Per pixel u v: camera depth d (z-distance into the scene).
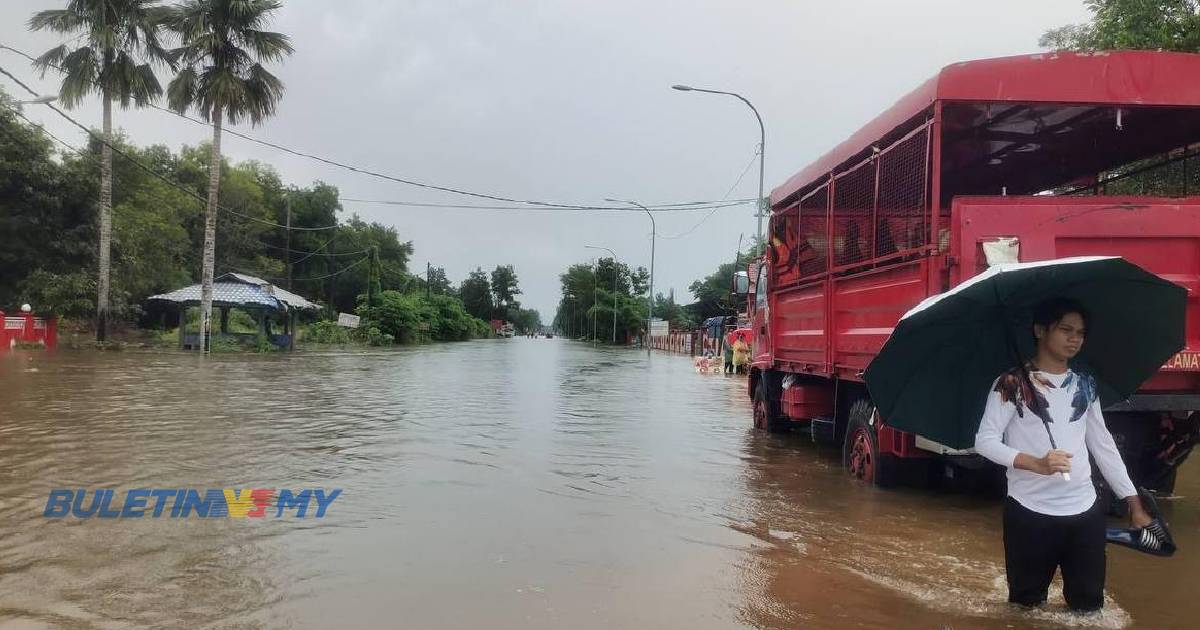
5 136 30.84
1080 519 3.62
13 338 27.30
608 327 85.44
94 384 15.52
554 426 10.98
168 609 3.80
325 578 4.30
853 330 7.45
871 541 5.30
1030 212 5.52
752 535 5.43
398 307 55.38
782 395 9.92
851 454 7.64
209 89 29.17
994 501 6.57
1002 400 3.65
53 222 32.56
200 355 28.45
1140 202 5.58
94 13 27.33
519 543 5.08
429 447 8.80
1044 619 3.79
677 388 19.06
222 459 7.75
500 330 146.25
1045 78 5.82
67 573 4.32
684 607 3.99
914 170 6.25
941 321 3.62
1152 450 6.05
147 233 40.09
